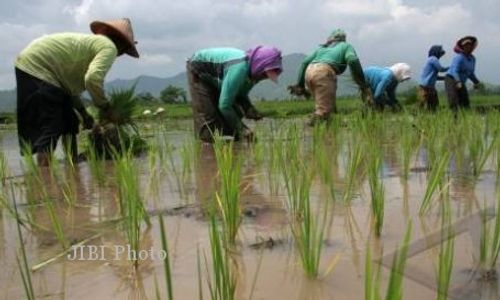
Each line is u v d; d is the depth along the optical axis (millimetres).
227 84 5953
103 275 2002
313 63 8016
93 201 3330
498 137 4309
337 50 7992
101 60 5020
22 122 5012
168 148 5367
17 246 2406
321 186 3488
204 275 1960
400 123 6773
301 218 2682
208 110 6367
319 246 1907
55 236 2551
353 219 2643
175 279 1935
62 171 4711
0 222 2863
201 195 3406
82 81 5227
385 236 2352
